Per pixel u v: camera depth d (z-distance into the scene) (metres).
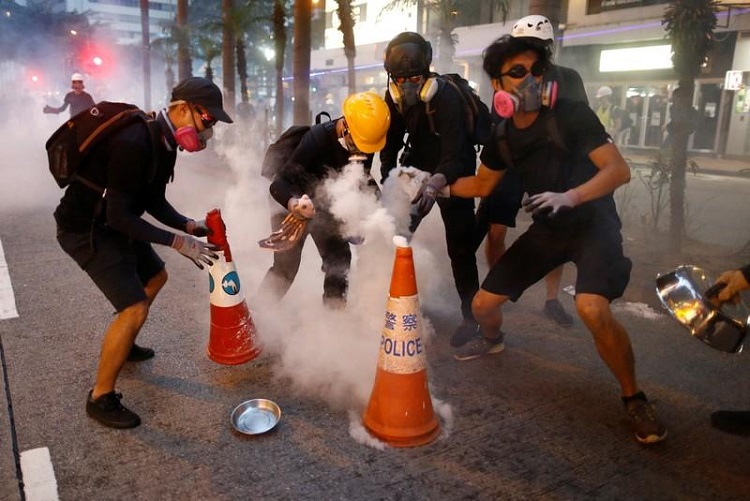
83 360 3.60
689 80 5.66
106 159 2.74
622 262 2.88
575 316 4.48
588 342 4.00
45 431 2.86
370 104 3.32
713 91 18.28
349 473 2.59
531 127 2.84
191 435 2.85
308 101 10.10
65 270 5.35
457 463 2.67
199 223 3.34
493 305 3.30
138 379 3.39
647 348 3.90
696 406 3.19
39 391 3.23
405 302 2.75
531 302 4.75
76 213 2.82
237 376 3.43
